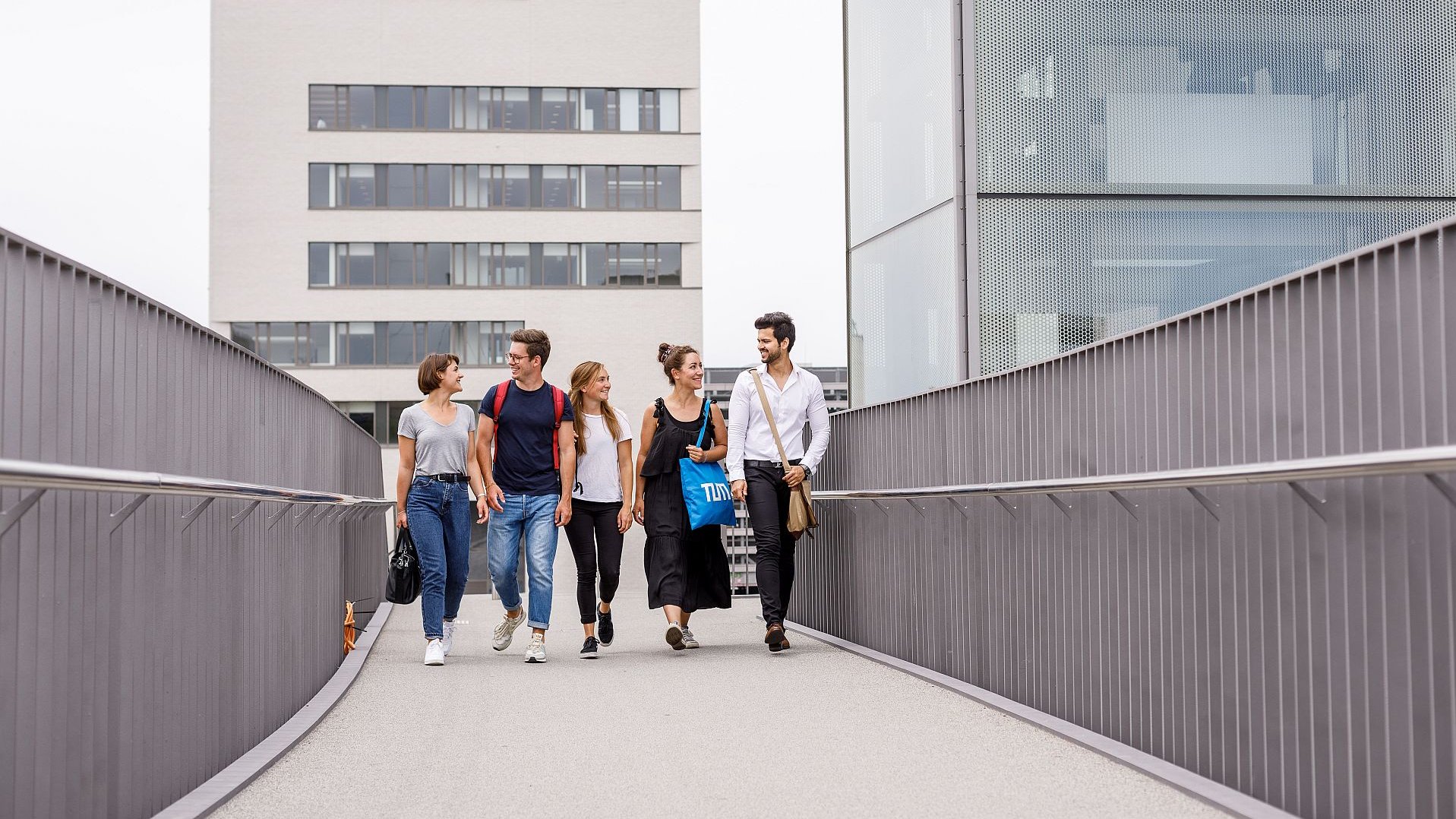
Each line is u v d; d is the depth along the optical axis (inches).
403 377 2087.8
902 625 347.6
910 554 340.2
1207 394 192.2
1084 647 237.6
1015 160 380.8
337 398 2078.0
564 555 1985.7
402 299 2087.8
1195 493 189.3
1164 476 184.5
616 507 383.2
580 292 2111.2
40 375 144.0
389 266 2089.1
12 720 136.4
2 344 133.6
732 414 369.4
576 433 379.9
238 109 2065.7
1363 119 385.7
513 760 214.2
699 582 385.1
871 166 454.0
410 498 366.6
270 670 252.1
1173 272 381.7
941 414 317.4
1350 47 385.4
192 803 179.2
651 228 2122.3
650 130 2122.3
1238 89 384.5
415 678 327.0
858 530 387.5
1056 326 378.6
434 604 362.0
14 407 137.1
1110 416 226.8
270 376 267.7
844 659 352.8
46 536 145.4
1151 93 384.2
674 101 2124.8
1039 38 383.2
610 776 199.5
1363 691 153.2
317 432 345.4
